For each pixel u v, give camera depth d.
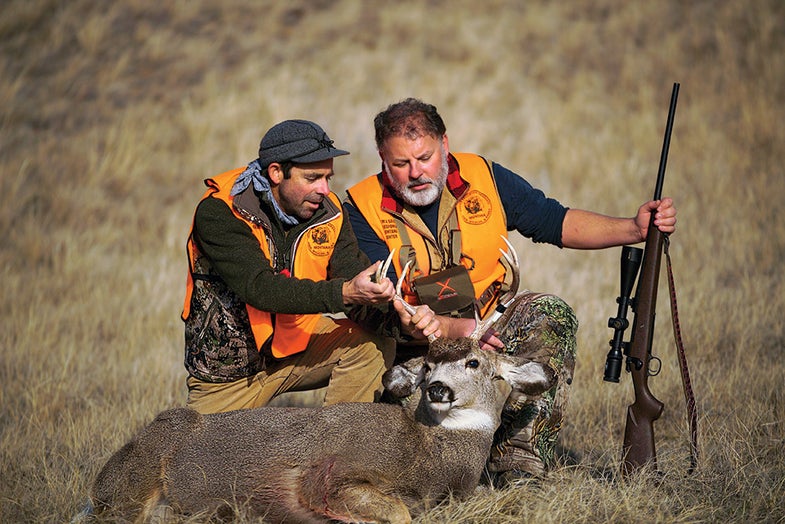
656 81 48.97
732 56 50.47
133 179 38.78
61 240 33.41
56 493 14.59
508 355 14.91
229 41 52.34
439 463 13.95
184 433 14.02
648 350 14.92
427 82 48.66
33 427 18.42
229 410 15.30
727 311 23.89
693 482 14.34
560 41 53.47
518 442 14.90
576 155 40.72
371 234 15.68
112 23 52.31
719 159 39.69
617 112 46.00
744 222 32.41
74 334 24.70
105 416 18.45
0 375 21.83
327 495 13.46
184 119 43.56
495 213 15.77
